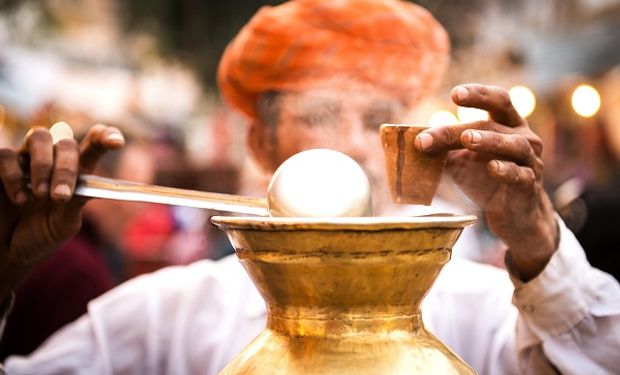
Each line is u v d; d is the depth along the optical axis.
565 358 1.10
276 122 1.37
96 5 8.58
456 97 0.92
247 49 1.37
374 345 0.77
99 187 1.06
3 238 1.22
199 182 6.45
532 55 6.32
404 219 0.74
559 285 1.07
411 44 1.35
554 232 1.05
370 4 1.33
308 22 1.34
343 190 0.80
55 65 7.93
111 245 2.84
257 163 1.47
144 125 7.88
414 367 0.76
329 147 1.34
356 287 0.76
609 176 3.12
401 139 0.91
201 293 1.55
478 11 5.52
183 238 4.31
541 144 0.94
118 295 1.57
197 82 7.62
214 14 6.10
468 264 1.53
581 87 4.33
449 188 1.00
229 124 7.54
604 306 1.10
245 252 0.80
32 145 1.12
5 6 6.93
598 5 6.58
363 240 0.74
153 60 7.96
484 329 1.43
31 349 2.19
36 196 1.11
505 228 1.01
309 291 0.77
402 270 0.77
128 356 1.54
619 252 2.50
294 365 0.77
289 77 1.35
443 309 1.45
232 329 1.52
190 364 1.53
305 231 0.74
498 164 0.89
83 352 1.51
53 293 2.21
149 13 6.33
